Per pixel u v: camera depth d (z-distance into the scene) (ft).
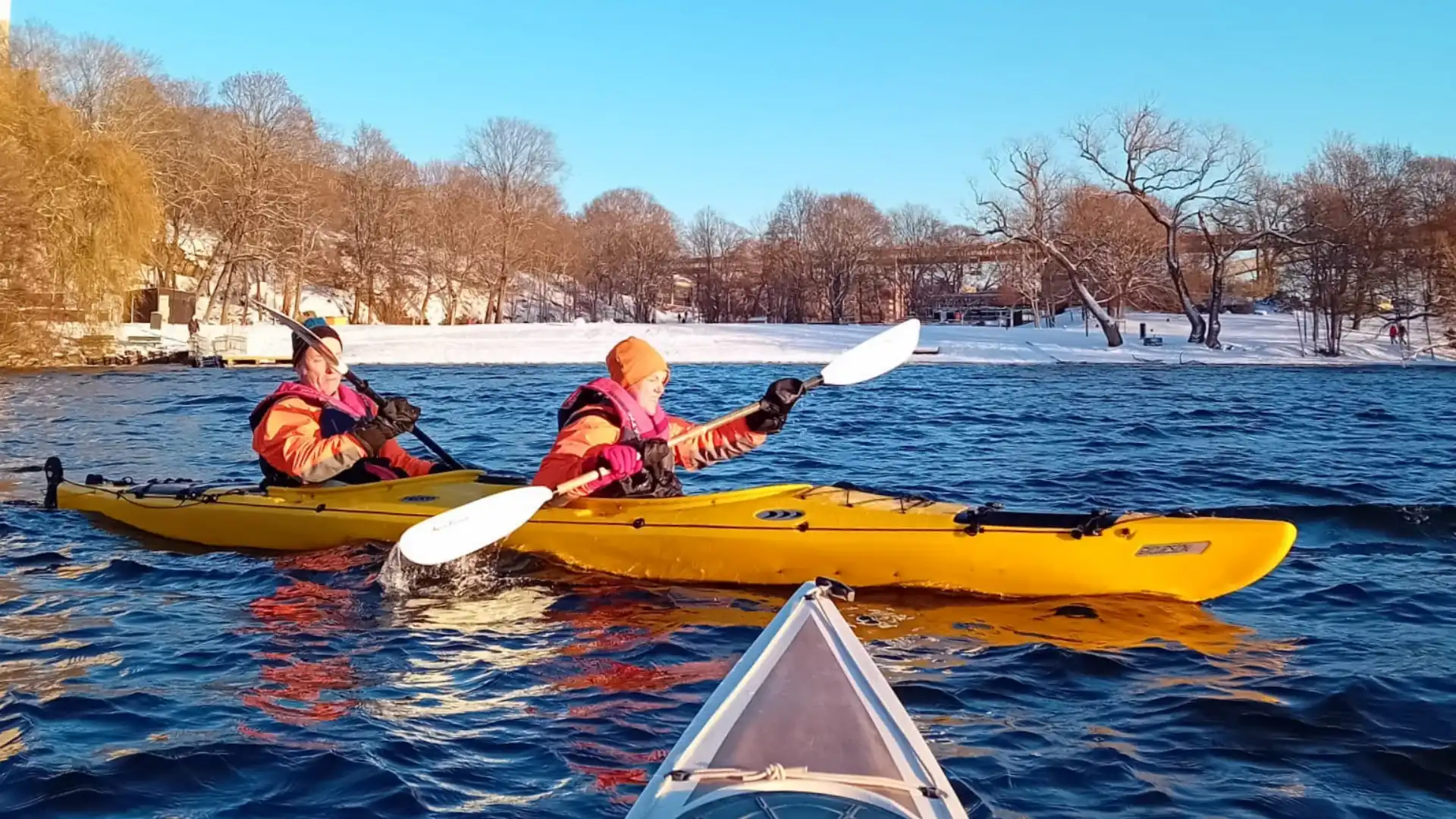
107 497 24.25
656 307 256.73
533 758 11.84
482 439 43.27
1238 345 136.98
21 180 93.30
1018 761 11.80
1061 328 164.96
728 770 8.82
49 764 11.51
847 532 18.40
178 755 11.73
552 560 19.51
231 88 163.22
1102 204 165.27
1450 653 15.33
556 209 245.04
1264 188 142.00
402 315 210.79
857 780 8.65
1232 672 14.57
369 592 18.42
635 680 14.28
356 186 198.18
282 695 13.70
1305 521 24.12
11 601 17.94
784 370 110.22
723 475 32.78
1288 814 10.63
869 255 244.63
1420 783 11.32
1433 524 23.66
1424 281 144.05
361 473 23.20
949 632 16.28
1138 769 11.63
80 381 84.58
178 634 16.22
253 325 158.71
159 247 151.12
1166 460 37.17
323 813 10.56
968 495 29.50
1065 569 17.52
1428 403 65.36
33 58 143.02
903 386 81.30
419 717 12.96
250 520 21.65
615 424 19.34
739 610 17.47
